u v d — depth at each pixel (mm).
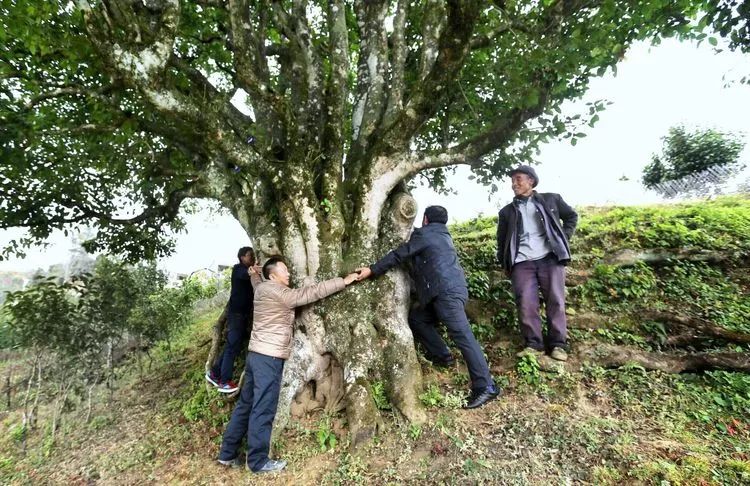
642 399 3402
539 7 4984
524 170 4125
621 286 4762
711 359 3557
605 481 2578
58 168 5961
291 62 5559
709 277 4668
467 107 5941
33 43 4578
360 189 4520
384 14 5512
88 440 4680
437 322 4539
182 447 4012
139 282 7457
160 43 3576
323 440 3455
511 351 4332
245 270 5004
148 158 6215
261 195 4707
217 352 5371
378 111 5168
